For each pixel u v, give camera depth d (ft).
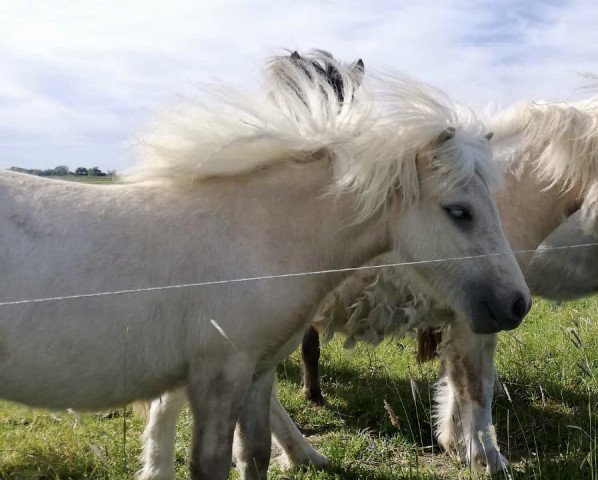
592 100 13.50
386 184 9.18
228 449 8.95
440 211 9.22
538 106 13.20
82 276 8.33
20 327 8.11
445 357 12.84
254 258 8.88
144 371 8.80
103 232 8.58
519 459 13.01
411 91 9.33
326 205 9.38
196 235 8.82
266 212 9.14
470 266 9.15
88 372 8.52
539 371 16.47
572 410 14.84
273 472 12.31
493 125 13.51
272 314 8.84
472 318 9.32
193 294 8.68
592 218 13.11
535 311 23.84
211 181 9.41
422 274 9.71
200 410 8.91
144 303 8.53
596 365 17.07
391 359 18.48
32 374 8.36
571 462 11.24
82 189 9.01
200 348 8.77
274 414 12.46
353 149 9.22
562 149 12.66
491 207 9.21
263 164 9.50
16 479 11.35
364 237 9.70
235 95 9.65
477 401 12.66
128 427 13.88
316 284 9.43
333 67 12.18
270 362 9.55
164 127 9.48
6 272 8.04
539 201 13.03
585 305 24.72
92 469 11.72
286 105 9.89
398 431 14.12
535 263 14.47
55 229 8.40
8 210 8.28
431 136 9.05
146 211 8.88
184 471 12.22
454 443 13.04
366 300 12.39
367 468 12.35
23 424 14.03
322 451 13.21
